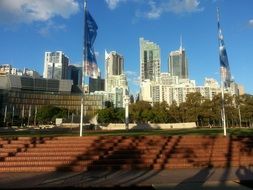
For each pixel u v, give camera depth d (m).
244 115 96.44
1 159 19.47
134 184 14.16
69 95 179.88
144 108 103.75
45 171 18.42
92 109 173.12
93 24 25.92
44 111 129.50
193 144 22.70
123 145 21.98
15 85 174.75
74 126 79.38
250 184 13.97
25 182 14.82
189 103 96.50
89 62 25.33
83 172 18.00
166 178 15.74
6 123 124.19
